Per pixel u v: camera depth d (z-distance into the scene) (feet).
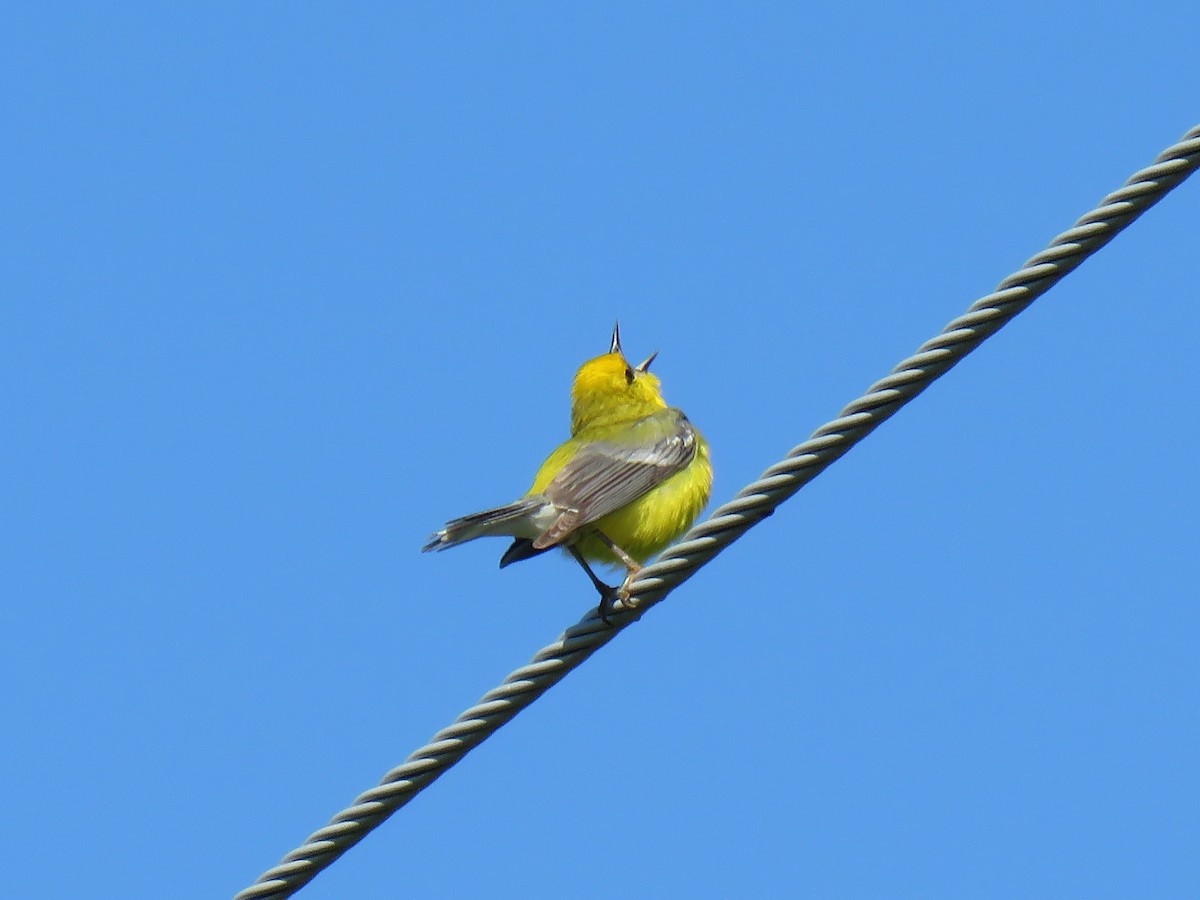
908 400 36.94
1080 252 35.53
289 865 36.81
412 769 37.55
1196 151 34.45
